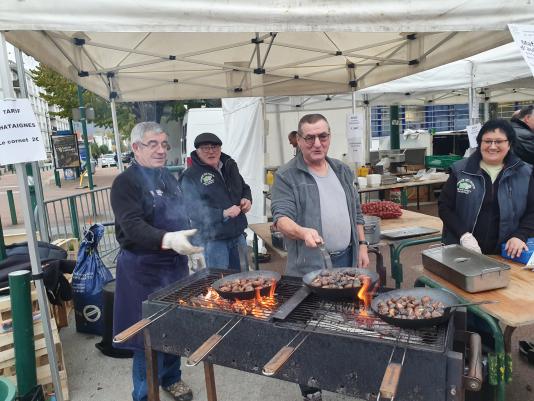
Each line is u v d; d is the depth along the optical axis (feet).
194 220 11.64
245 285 6.13
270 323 5.23
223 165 12.47
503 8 6.92
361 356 4.70
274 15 6.52
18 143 6.96
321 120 7.31
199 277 7.34
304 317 5.45
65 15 6.15
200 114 29.30
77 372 10.15
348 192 7.86
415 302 5.16
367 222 10.21
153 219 7.32
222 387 9.20
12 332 8.68
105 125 44.75
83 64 13.24
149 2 6.25
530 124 11.10
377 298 5.52
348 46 14.82
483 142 7.91
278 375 5.27
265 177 19.75
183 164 33.91
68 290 10.83
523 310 5.78
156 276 7.37
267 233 12.12
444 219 8.63
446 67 21.44
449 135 30.14
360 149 17.58
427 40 13.10
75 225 17.92
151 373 6.38
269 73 16.79
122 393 9.21
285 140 26.12
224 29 6.47
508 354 6.26
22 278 7.92
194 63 15.24
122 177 7.05
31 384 8.16
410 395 4.50
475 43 10.98
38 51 9.45
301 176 7.60
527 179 7.93
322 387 5.01
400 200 22.89
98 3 6.17
